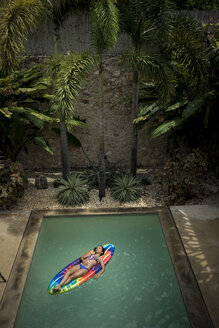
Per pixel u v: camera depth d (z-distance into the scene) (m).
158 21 8.46
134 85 9.73
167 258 7.32
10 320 5.55
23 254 7.39
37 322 5.59
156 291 6.29
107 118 12.16
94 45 8.56
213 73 10.10
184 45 8.74
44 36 11.27
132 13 9.05
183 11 11.74
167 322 5.55
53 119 10.56
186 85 9.96
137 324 5.52
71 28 11.20
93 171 11.18
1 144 11.23
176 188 9.62
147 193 10.38
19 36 8.44
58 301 6.06
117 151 12.55
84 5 9.25
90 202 9.82
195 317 5.55
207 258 7.11
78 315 5.72
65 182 10.09
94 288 6.37
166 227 8.47
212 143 11.09
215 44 10.27
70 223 8.87
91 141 12.42
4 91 9.41
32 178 11.63
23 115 10.53
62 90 7.93
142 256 7.39
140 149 12.48
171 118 10.45
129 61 8.56
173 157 10.73
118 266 7.03
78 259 7.17
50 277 6.75
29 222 8.74
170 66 9.10
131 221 8.95
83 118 12.13
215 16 11.76
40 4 8.52
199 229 8.25
